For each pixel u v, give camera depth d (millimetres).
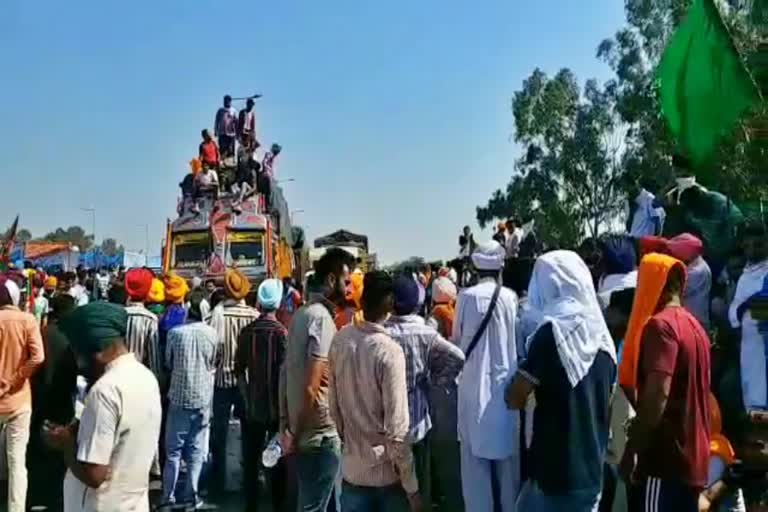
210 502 8406
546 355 4152
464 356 6082
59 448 3852
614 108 52719
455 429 6953
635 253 6445
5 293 7000
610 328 5535
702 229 6715
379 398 4508
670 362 3910
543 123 55844
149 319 8547
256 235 21797
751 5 5438
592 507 4152
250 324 7422
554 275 4336
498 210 59531
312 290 5625
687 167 6895
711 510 5230
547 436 4164
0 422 6926
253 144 23875
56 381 7641
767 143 5219
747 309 5754
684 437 3980
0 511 7742
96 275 24016
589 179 54969
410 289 6113
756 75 5145
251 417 7309
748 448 5312
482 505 6020
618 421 5602
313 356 5371
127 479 3809
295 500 7355
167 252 22219
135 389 3836
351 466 4598
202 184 22562
